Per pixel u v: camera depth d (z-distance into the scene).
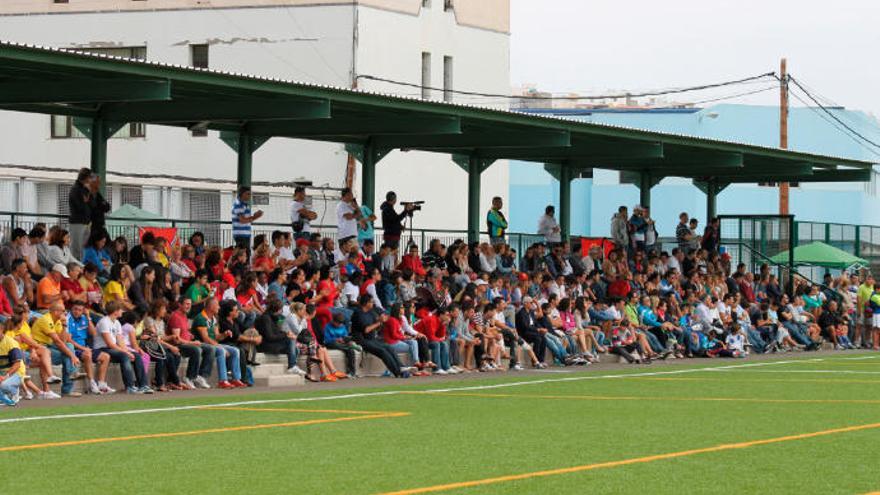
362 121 33.25
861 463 15.21
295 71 55.25
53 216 29.28
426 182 59.44
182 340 24.98
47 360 22.81
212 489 13.28
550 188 80.44
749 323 41.62
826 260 52.41
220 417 19.77
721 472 14.47
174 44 56.53
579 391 25.23
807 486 13.59
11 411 20.28
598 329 35.31
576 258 39.22
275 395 23.70
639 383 27.45
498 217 37.66
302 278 28.98
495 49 63.22
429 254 34.84
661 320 37.22
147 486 13.45
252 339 26.23
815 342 43.31
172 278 27.97
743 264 44.06
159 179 55.06
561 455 15.76
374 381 27.69
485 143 36.84
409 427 18.66
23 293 24.77
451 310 30.69
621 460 15.35
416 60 58.22
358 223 34.25
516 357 32.19
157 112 29.72
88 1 57.34
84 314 23.83
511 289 33.59
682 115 78.88
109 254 27.80
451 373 30.28
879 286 47.59
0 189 43.50
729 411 21.33
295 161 55.44
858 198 85.50
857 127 87.12
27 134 58.06
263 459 15.31
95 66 24.03
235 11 55.91
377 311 30.95
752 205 82.00
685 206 78.81
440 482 13.70
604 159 43.28
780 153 45.22
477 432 18.06
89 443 16.58
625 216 42.50
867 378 29.27
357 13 54.59
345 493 13.05
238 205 31.75
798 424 19.34
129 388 23.72
